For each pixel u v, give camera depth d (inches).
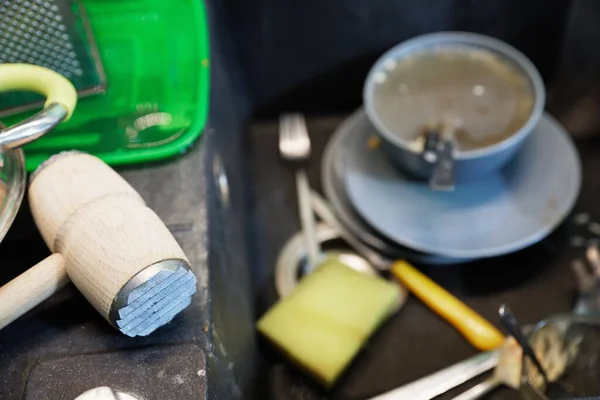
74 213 20.5
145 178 24.1
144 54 27.1
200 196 23.7
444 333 27.2
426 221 28.1
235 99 32.2
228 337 23.5
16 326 21.6
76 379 20.6
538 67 33.4
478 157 26.8
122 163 24.3
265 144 33.5
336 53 33.0
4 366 21.0
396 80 29.7
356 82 34.0
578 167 28.9
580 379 25.2
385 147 28.4
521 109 28.4
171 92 25.9
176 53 26.9
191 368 20.7
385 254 29.0
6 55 24.3
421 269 28.8
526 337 24.6
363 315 26.4
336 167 30.7
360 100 34.1
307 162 32.7
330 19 31.8
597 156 31.4
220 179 26.4
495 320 27.6
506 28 32.3
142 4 28.2
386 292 26.8
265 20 31.7
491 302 28.0
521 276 28.4
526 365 24.6
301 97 34.1
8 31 23.8
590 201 30.1
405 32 32.5
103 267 19.8
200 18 27.6
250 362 25.6
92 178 21.1
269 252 30.2
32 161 24.2
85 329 21.5
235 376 23.5
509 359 25.1
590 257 28.6
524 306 27.8
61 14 24.3
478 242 27.5
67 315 21.7
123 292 19.7
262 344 27.2
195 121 25.0
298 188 31.8
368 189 29.1
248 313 26.9
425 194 28.7
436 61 30.1
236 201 29.1
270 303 28.8
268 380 26.6
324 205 30.8
